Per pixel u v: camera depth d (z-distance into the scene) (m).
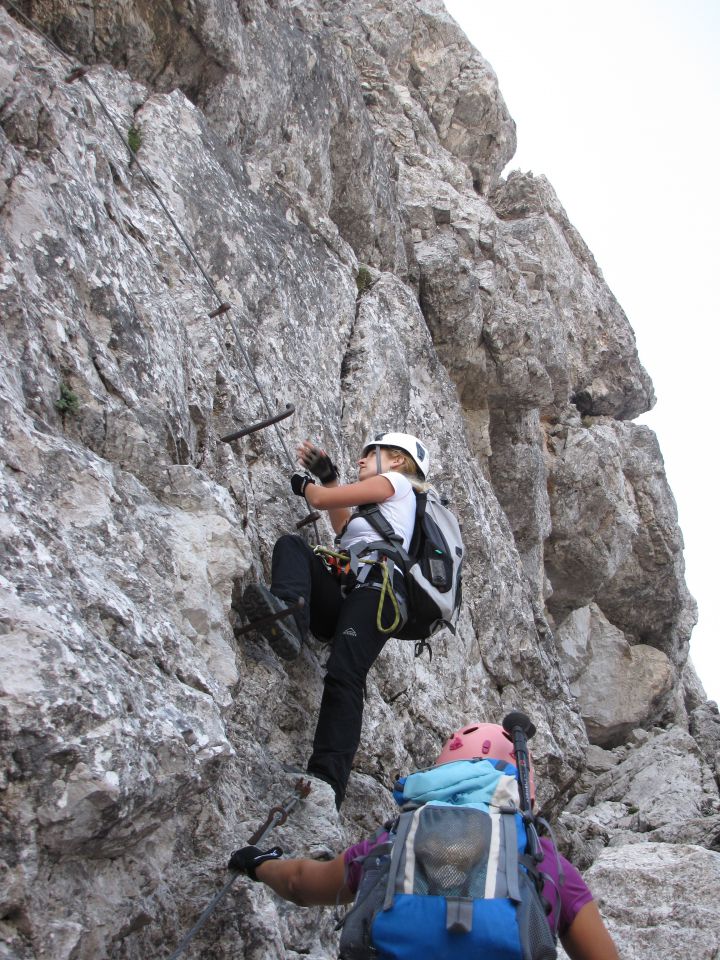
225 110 7.61
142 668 3.58
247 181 7.56
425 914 2.77
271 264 7.32
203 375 5.65
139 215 6.02
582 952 3.03
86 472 4.07
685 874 6.63
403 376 8.41
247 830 4.30
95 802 3.07
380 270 10.07
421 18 13.49
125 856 3.49
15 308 4.28
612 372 14.70
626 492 14.34
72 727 3.06
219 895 3.70
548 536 12.78
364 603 4.96
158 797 3.34
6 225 4.53
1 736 2.96
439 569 4.97
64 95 5.48
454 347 10.98
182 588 4.32
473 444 11.44
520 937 2.72
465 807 2.99
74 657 3.17
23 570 3.34
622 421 15.15
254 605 5.03
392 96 12.75
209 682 3.92
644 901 6.57
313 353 7.49
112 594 3.72
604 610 14.69
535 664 8.77
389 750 6.23
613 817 10.34
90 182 5.41
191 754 3.51
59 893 3.12
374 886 2.91
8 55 5.02
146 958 3.59
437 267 10.74
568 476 13.17
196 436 5.43
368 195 9.63
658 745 11.60
